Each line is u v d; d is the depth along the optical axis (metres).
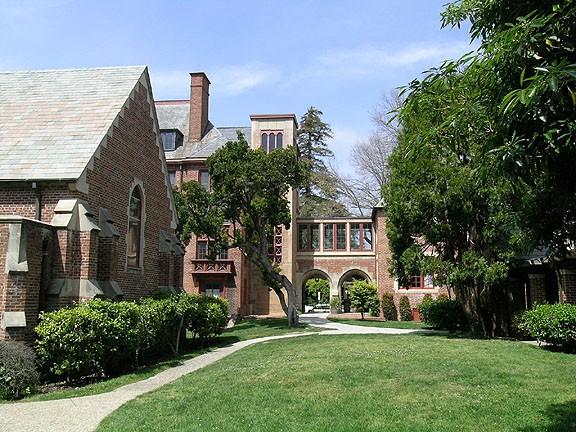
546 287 18.84
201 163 35.19
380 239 34.28
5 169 13.36
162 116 39.03
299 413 7.83
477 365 11.59
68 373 11.73
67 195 13.17
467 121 5.58
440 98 5.83
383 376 10.48
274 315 37.41
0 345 10.35
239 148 25.31
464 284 19.42
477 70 5.46
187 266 34.41
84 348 11.28
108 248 14.04
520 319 17.86
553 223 6.28
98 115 15.58
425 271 18.44
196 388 10.06
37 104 16.22
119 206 15.72
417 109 5.89
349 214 53.28
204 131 37.59
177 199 25.83
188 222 25.66
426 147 6.04
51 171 13.30
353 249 39.84
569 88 4.38
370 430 6.86
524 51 4.91
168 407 8.50
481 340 17.47
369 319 33.69
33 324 11.69
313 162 59.88
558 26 4.84
